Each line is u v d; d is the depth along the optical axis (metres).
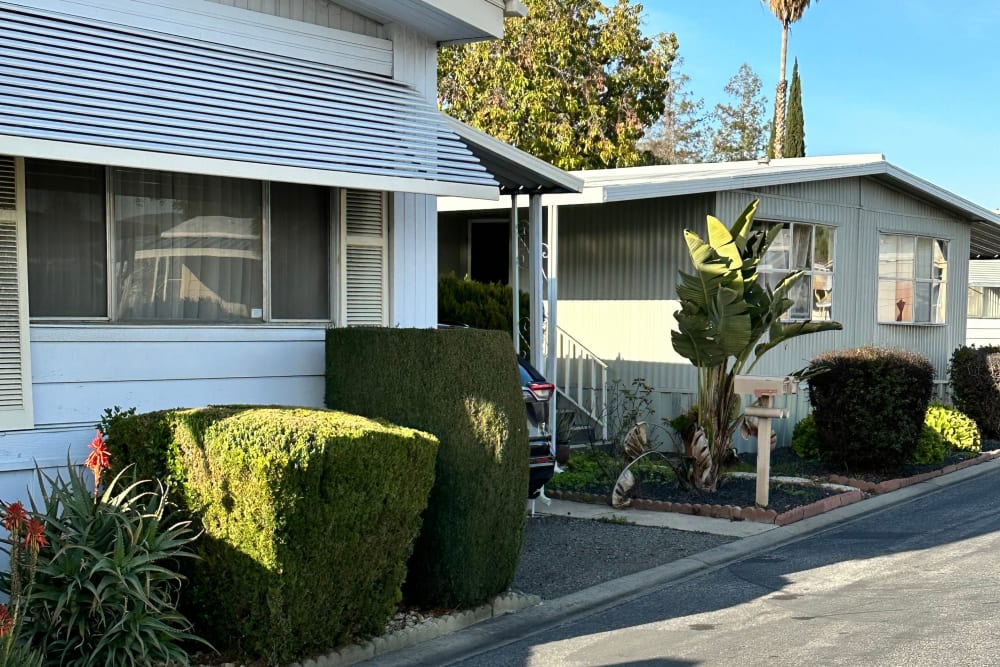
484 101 25.53
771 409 9.14
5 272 5.64
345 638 5.28
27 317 5.71
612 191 10.79
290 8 6.91
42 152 5.19
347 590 5.15
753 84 46.75
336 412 5.52
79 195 6.11
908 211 16.11
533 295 10.05
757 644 5.55
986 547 7.97
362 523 5.09
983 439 14.91
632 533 8.46
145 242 6.39
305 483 4.76
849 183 14.76
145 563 4.75
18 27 5.52
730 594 6.69
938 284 17.14
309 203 7.25
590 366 13.45
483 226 15.25
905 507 9.95
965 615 6.00
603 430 13.05
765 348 9.94
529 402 8.71
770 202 13.19
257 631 4.92
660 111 27.69
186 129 5.85
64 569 4.62
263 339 6.86
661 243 12.80
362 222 7.46
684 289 9.45
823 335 14.36
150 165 5.59
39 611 4.64
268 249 6.97
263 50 6.70
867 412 10.97
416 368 6.08
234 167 5.95
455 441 5.95
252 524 4.81
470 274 15.41
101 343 6.06
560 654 5.49
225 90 6.25
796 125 33.41
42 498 5.69
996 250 20.73
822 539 8.45
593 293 13.51
